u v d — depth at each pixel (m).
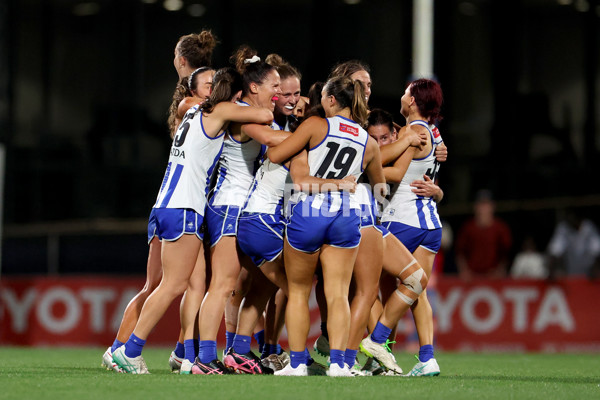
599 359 34.78
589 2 66.50
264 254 21.52
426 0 46.84
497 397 17.17
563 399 17.08
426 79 23.02
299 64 66.94
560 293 41.84
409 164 22.77
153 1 67.44
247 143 22.03
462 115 66.12
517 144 66.31
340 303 20.62
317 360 32.38
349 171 20.72
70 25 67.56
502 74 66.50
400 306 22.05
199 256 22.69
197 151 21.72
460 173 65.81
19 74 66.62
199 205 21.80
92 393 16.98
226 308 23.81
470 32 66.44
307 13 66.75
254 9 67.06
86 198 66.75
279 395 16.69
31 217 66.06
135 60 67.31
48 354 34.56
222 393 16.95
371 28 66.19
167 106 67.19
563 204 58.78
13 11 66.50
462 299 41.84
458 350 41.62
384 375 22.20
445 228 47.34
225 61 66.94
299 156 20.86
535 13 66.56
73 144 67.00
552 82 66.62
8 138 65.88
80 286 42.69
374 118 23.17
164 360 30.56
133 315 23.06
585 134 66.31
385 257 22.00
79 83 67.50
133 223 57.47
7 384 18.55
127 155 67.06
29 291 43.06
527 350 41.53
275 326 24.14
